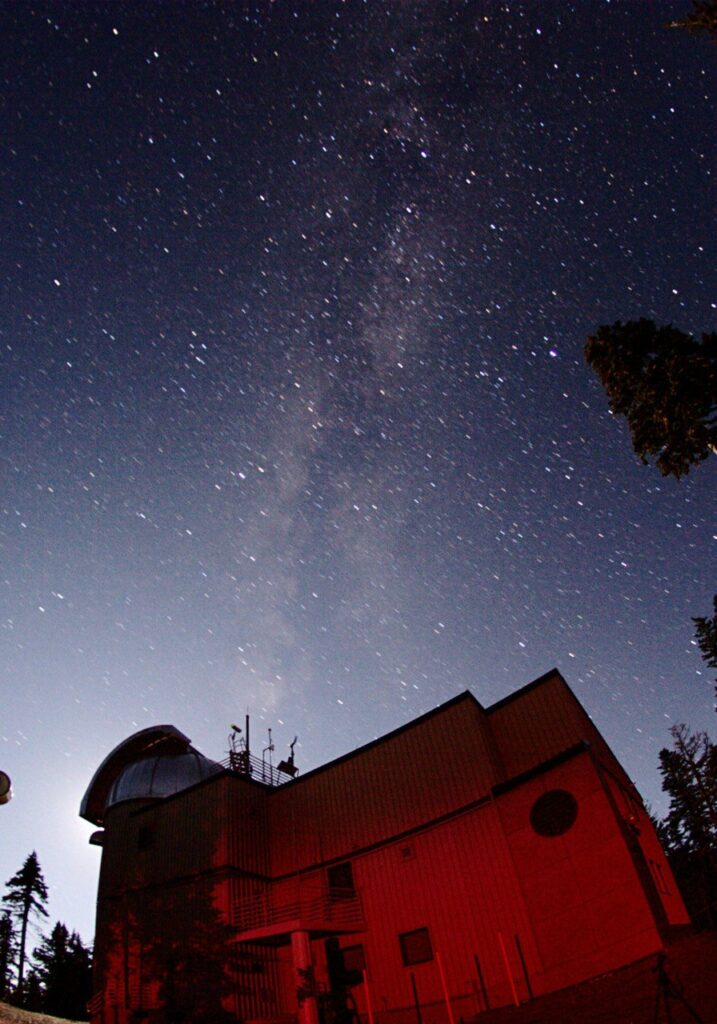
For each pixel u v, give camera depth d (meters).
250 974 22.20
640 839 19.36
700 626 36.72
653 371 15.25
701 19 12.59
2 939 45.78
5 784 16.53
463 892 20.12
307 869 24.05
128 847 27.61
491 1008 17.92
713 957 13.16
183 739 33.06
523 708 23.19
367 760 24.83
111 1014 23.22
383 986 20.22
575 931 16.89
